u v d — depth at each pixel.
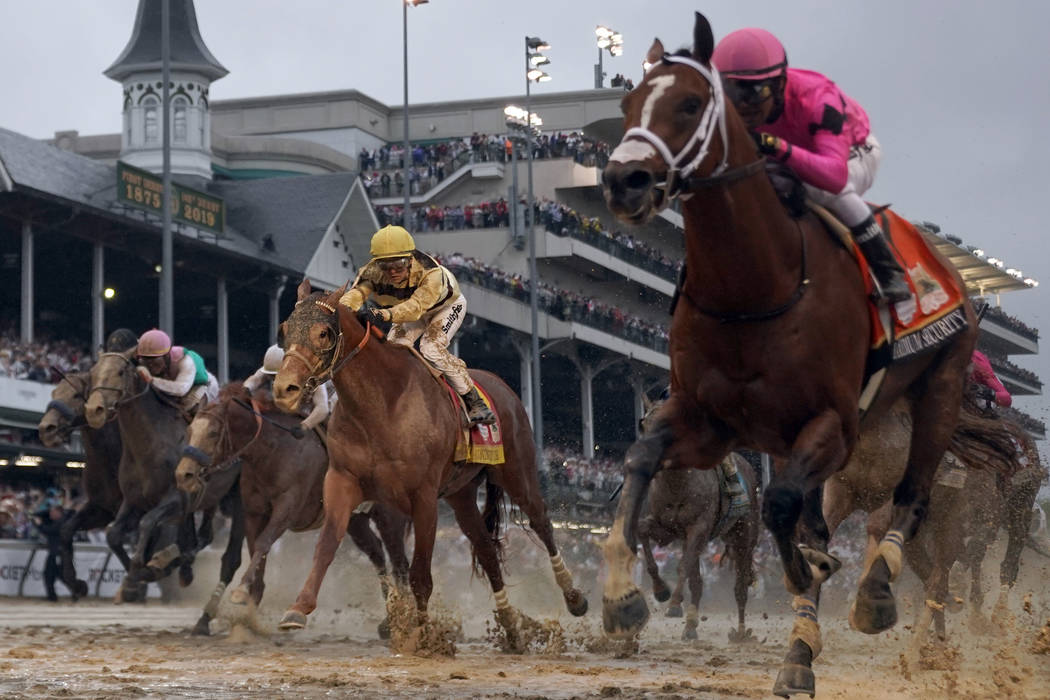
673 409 6.12
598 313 44.41
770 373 5.83
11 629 12.18
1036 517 15.54
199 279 34.47
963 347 7.00
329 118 62.66
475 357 44.50
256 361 37.94
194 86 45.25
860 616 6.52
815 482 5.74
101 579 19.47
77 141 60.50
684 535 13.55
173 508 13.91
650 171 5.43
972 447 7.95
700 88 5.58
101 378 14.11
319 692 6.64
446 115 63.50
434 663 8.64
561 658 9.59
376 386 8.55
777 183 6.15
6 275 32.53
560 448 41.72
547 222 45.38
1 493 21.17
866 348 6.16
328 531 8.45
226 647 10.41
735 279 5.75
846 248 6.16
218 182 39.47
